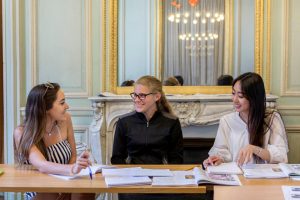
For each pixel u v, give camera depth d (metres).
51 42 4.21
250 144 2.54
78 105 4.23
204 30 4.07
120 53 4.14
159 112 2.80
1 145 4.55
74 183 2.03
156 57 4.11
